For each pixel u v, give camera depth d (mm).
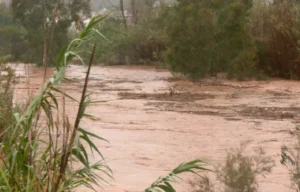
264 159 8094
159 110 16578
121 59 39938
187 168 5379
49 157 5703
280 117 15344
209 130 13148
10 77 11109
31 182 5016
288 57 27547
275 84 24766
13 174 5203
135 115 15422
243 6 26453
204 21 26000
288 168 8477
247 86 23875
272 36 28281
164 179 5379
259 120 14766
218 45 26609
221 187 7105
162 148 10875
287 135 12414
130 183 8188
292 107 17406
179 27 26312
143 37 39500
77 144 5125
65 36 35406
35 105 5000
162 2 36250
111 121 14172
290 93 21438
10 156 5258
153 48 39406
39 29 35094
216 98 19828
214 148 10961
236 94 21078
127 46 39812
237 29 26422
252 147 11031
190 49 26312
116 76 29984
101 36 4891
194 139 11953
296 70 27203
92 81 26250
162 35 37781
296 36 27422
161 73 32062
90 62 4828
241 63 26328
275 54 28156
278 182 8156
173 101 18969
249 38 26750
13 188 5105
